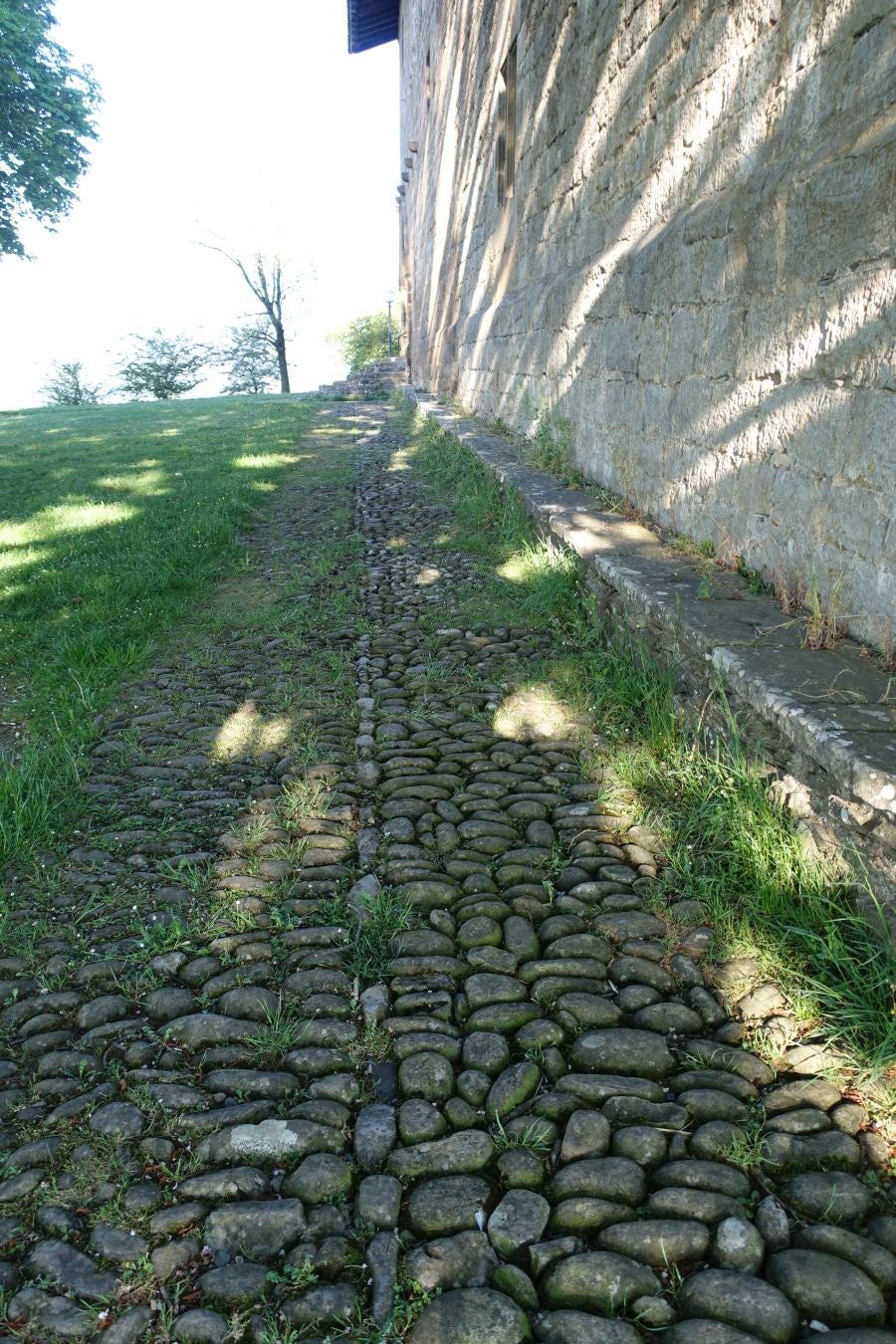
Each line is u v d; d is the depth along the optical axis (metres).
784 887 2.26
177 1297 1.42
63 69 19.42
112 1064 1.91
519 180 8.41
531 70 7.61
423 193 17.70
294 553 6.20
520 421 8.48
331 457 10.74
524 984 2.13
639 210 5.04
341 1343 1.35
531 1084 1.83
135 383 44.38
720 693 2.76
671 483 4.49
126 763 3.26
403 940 2.28
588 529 4.69
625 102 5.16
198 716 3.65
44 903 2.48
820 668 2.60
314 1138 1.71
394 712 3.62
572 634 4.31
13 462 10.94
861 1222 1.52
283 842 2.74
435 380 16.14
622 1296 1.40
